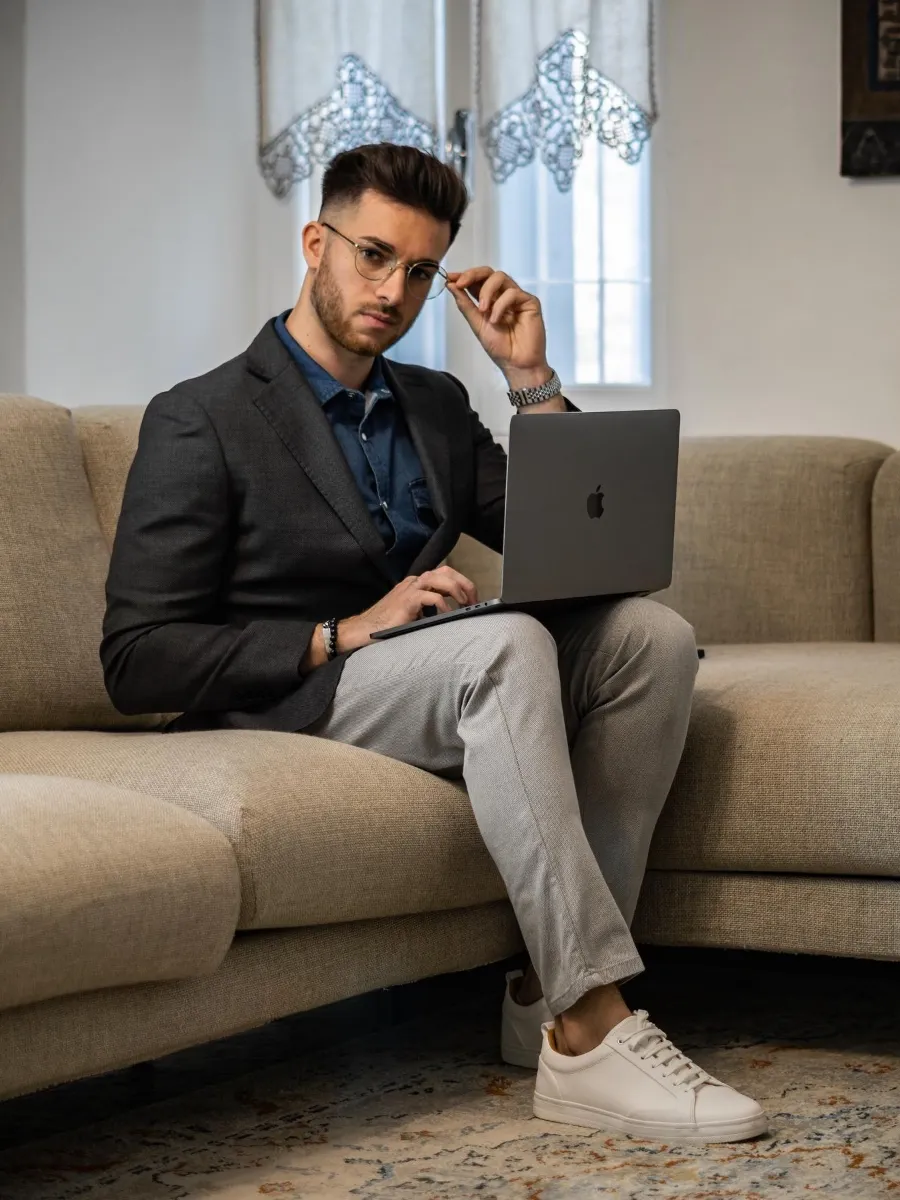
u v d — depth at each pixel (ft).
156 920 4.92
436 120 11.34
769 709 6.70
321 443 6.63
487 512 7.47
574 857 5.70
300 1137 5.70
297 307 7.00
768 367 11.38
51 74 12.01
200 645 6.18
